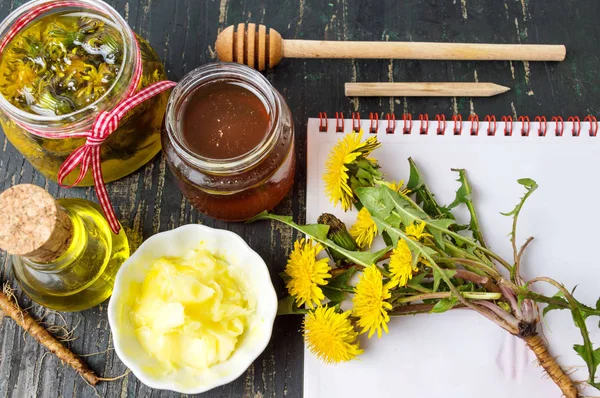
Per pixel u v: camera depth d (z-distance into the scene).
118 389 0.40
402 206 0.36
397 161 0.41
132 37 0.36
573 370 0.39
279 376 0.39
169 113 0.36
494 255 0.38
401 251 0.36
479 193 0.41
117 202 0.41
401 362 0.39
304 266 0.37
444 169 0.41
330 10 0.44
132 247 0.41
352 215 0.41
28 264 0.37
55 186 0.42
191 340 0.37
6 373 0.40
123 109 0.35
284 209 0.41
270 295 0.37
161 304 0.37
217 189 0.36
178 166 0.36
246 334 0.38
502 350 0.39
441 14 0.44
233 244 0.38
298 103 0.43
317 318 0.36
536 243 0.40
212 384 0.36
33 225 0.34
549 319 0.40
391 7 0.44
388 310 0.38
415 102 0.43
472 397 0.39
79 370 0.39
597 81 0.43
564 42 0.44
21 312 0.39
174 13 0.43
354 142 0.37
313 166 0.41
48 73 0.37
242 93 0.37
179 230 0.38
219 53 0.42
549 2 0.44
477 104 0.43
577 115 0.43
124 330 0.37
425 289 0.37
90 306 0.39
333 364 0.39
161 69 0.39
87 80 0.37
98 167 0.37
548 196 0.41
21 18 0.36
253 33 0.41
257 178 0.36
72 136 0.36
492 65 0.43
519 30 0.44
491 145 0.41
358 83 0.42
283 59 0.43
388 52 0.42
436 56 0.42
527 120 0.42
